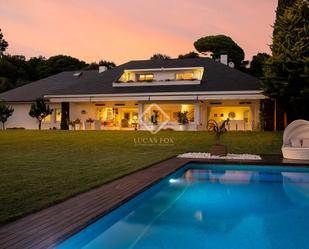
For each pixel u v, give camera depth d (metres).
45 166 12.23
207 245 5.77
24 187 8.39
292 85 23.84
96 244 5.71
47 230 5.02
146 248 5.59
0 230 5.03
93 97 34.03
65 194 7.50
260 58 52.59
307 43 23.34
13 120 39.38
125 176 10.16
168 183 10.84
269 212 7.89
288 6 27.23
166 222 7.02
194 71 36.75
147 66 39.66
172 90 33.53
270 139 22.73
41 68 66.12
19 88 43.41
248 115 33.12
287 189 10.41
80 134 27.55
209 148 19.03
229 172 13.20
